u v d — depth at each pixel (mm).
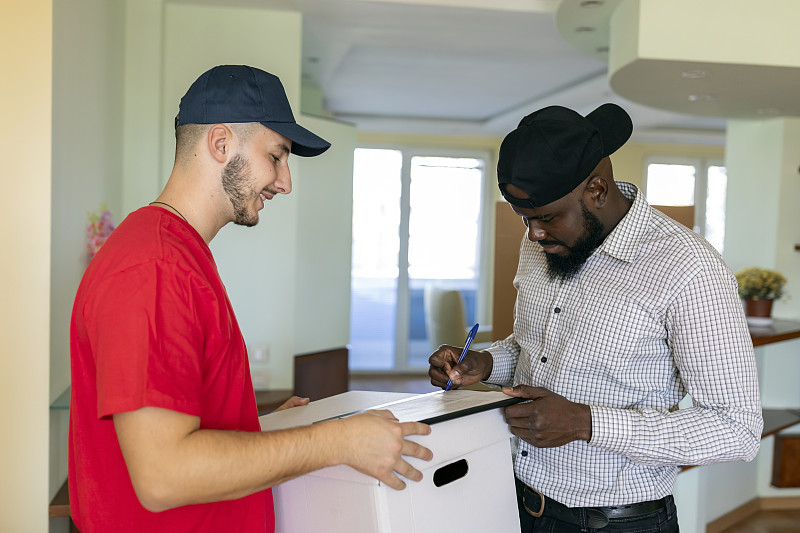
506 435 1218
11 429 2027
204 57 3357
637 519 1327
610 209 1307
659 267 1267
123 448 907
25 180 2000
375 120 6953
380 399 1367
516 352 1627
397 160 7668
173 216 1029
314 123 3801
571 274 1365
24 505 2043
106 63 2820
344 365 4102
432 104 6332
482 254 7855
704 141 7570
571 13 3145
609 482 1326
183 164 1080
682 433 1215
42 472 2049
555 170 1196
